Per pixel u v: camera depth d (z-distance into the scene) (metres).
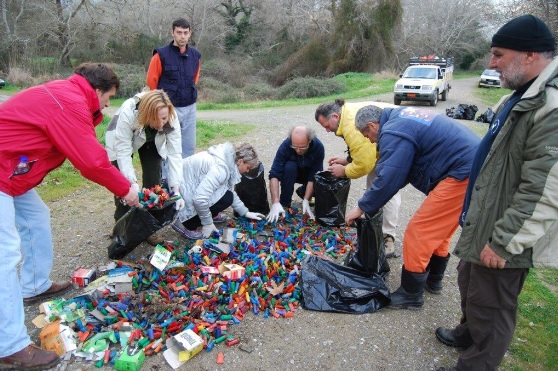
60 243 4.69
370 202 3.43
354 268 3.87
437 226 3.42
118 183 3.12
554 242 2.40
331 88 25.75
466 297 2.97
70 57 31.05
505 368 3.14
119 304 3.36
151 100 3.90
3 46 26.92
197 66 5.95
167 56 5.62
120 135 4.10
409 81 17.95
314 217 5.24
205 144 9.44
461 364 2.88
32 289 3.57
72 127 2.84
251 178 5.17
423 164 3.38
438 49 46.06
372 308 3.65
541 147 2.24
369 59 32.97
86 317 3.30
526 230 2.29
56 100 2.81
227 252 4.15
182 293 3.57
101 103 3.21
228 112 17.30
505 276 2.55
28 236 3.47
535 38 2.29
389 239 4.63
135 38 31.80
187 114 5.99
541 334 3.52
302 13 36.97
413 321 3.58
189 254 4.14
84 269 3.96
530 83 2.39
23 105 2.76
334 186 4.91
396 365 3.11
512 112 2.37
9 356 2.80
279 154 5.30
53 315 3.28
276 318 3.52
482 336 2.74
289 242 4.58
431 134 3.30
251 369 3.00
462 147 3.27
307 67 34.78
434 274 3.94
